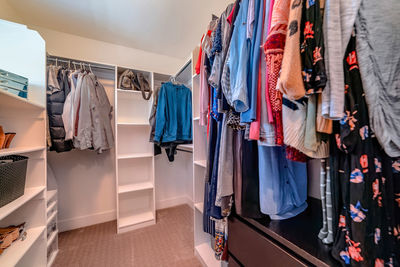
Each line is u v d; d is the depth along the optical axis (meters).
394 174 0.45
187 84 2.16
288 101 0.51
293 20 0.45
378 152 0.43
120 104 2.00
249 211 0.74
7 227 0.96
